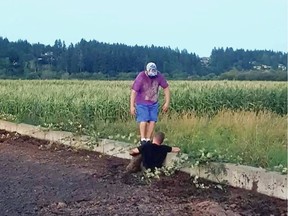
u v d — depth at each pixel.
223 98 24.41
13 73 82.56
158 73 12.62
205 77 71.81
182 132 14.49
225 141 12.80
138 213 8.01
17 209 8.30
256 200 8.69
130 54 83.69
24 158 13.25
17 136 17.47
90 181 10.42
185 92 24.33
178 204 8.59
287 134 13.20
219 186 9.46
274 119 17.30
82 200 8.88
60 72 83.81
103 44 85.69
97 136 14.04
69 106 21.45
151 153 10.76
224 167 9.73
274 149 11.27
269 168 9.39
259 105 24.30
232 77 66.69
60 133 15.47
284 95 25.08
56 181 10.41
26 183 10.21
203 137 13.38
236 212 8.02
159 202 8.73
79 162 12.55
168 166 10.69
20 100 22.92
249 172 9.27
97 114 21.08
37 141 16.27
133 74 79.94
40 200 8.87
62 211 8.18
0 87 30.94
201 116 20.48
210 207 8.08
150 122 12.59
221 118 17.28
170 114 20.53
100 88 29.31
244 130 14.05
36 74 81.56
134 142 12.90
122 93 24.09
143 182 10.28
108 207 8.40
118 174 11.01
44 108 22.00
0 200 8.86
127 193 9.39
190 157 10.40
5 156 13.59
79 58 86.25
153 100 12.55
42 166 12.08
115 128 16.23
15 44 90.12
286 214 7.95
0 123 19.58
